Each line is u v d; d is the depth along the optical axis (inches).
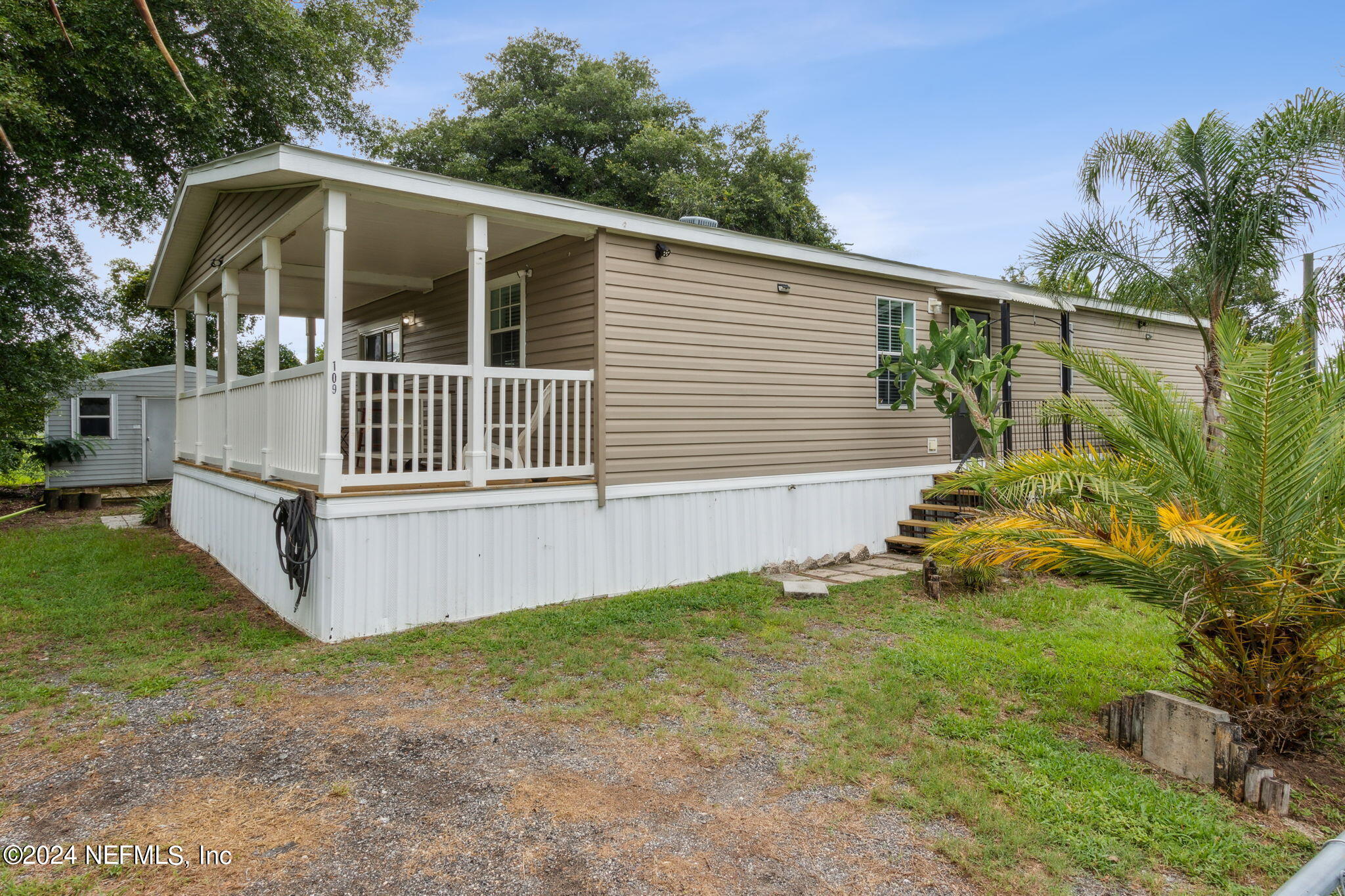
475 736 145.8
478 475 234.4
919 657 192.2
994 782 127.3
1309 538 136.1
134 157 549.0
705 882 100.4
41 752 139.7
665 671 183.9
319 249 299.0
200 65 524.1
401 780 128.0
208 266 337.4
